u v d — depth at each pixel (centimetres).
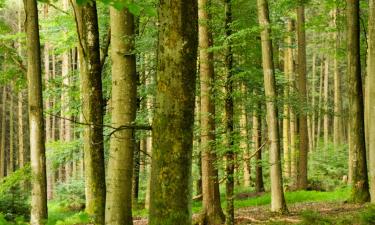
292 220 1249
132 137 760
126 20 766
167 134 379
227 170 1068
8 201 1412
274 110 1428
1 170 3809
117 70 764
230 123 1109
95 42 643
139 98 1581
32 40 917
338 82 3406
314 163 3341
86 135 1583
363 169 1585
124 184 747
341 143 3931
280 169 1440
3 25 1434
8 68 1519
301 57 2358
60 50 1964
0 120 4594
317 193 2092
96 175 629
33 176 902
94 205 627
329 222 1025
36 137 902
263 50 1421
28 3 915
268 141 1440
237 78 1205
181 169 381
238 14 1365
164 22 379
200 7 1262
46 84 1947
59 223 1516
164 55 380
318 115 2189
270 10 1734
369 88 1227
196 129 1329
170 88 379
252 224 1284
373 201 1239
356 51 1595
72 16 1706
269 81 1416
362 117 1597
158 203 381
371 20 1233
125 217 743
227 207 1070
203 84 1258
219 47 1135
